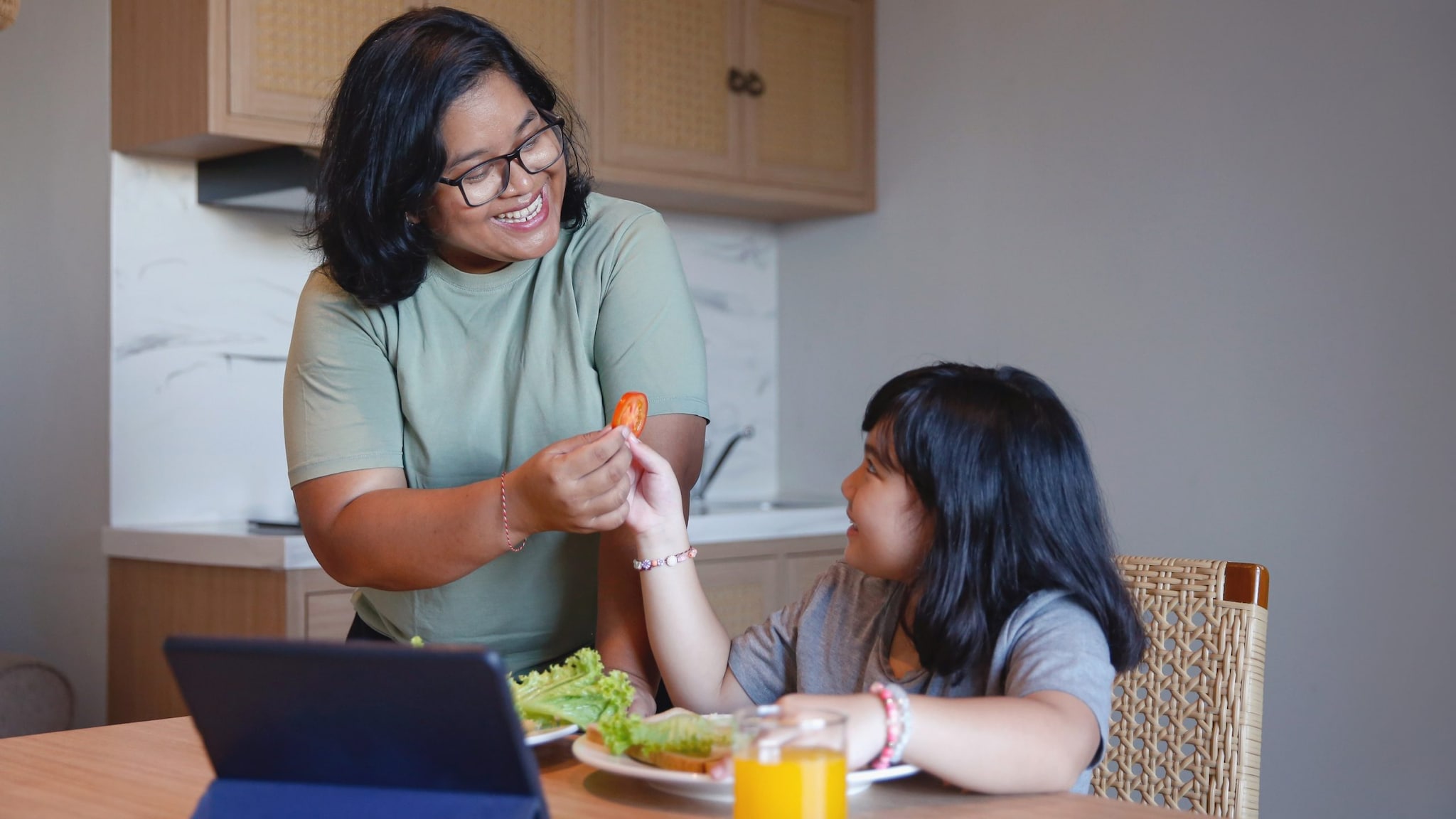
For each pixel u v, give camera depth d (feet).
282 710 2.40
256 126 7.80
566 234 4.42
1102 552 3.59
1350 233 8.13
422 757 2.37
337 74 8.14
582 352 4.32
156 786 3.18
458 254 4.36
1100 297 9.49
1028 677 3.21
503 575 4.41
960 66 10.46
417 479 4.48
